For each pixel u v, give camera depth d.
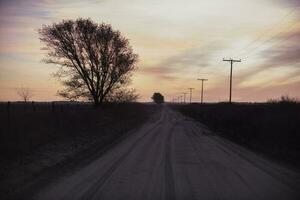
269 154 22.36
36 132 22.88
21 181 13.66
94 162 18.70
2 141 18.11
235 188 12.94
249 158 20.64
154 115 91.19
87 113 40.59
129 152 22.69
